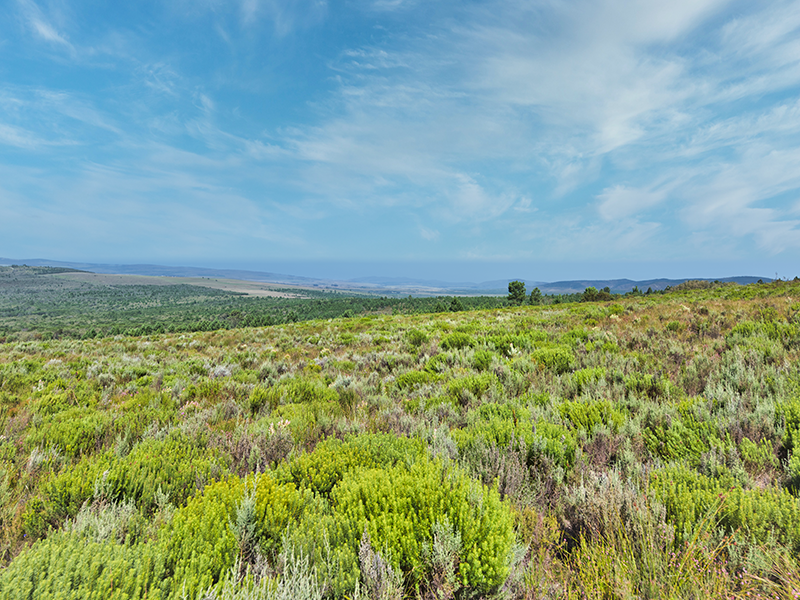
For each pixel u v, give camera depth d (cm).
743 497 229
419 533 223
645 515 220
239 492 269
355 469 304
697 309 1351
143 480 313
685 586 182
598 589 186
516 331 1180
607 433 360
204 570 200
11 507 291
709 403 409
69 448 419
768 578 188
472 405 533
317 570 202
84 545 212
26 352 1466
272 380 860
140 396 681
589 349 823
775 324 779
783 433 323
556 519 264
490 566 203
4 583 173
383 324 2103
